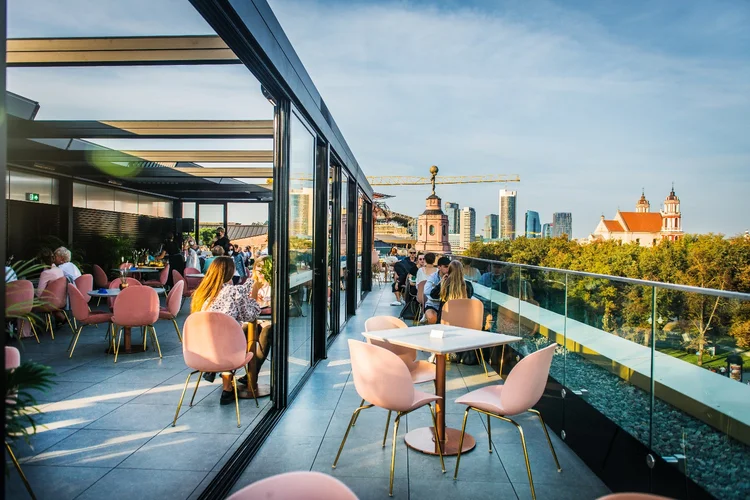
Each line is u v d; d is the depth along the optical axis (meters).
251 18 3.03
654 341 2.78
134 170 11.77
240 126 7.46
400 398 3.15
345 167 8.83
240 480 3.16
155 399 4.71
